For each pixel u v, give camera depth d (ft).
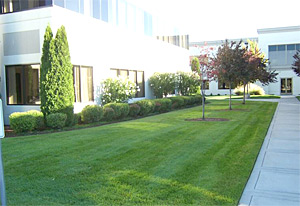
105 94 42.45
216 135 25.79
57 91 31.96
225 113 44.86
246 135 25.77
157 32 62.90
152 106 45.80
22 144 22.67
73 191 13.20
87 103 39.83
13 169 16.34
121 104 39.63
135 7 53.42
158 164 17.10
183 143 22.54
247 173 15.53
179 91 67.00
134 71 53.42
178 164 17.08
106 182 14.24
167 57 68.49
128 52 50.75
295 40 111.75
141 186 13.69
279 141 23.79
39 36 35.68
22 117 29.43
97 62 42.24
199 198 12.36
